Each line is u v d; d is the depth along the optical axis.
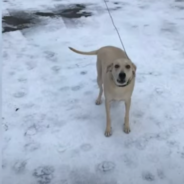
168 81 2.29
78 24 3.25
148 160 1.65
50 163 1.64
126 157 1.67
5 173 1.58
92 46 2.82
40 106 2.07
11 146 1.75
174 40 2.89
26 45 2.85
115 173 1.58
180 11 3.52
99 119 1.96
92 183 1.53
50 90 2.23
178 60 2.57
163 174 1.56
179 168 1.59
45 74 2.42
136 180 1.54
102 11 3.53
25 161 1.66
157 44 2.83
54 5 3.69
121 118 1.96
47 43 2.89
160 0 3.85
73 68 2.50
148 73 2.40
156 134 1.82
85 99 2.14
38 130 1.87
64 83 2.31
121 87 1.68
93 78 2.37
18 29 3.12
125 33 3.04
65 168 1.61
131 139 1.79
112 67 1.68
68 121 1.94
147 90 2.20
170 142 1.76
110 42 2.88
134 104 2.06
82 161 1.65
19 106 2.07
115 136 1.81
